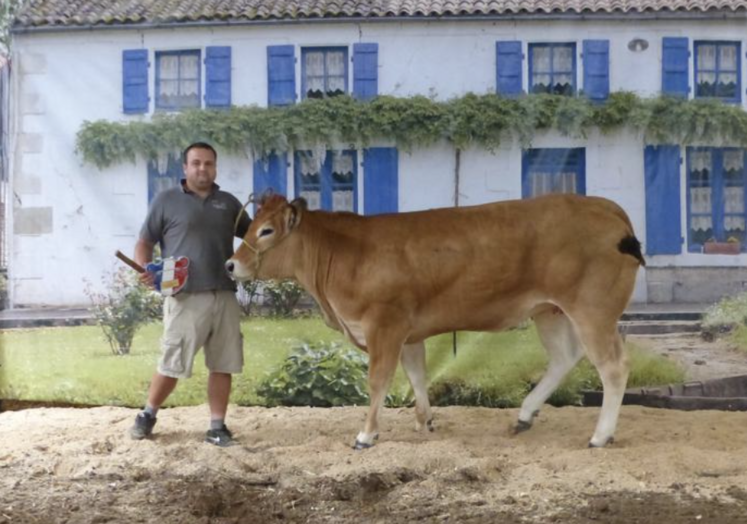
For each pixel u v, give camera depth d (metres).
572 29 7.01
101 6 7.31
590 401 7.16
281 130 7.23
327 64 7.21
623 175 7.02
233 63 7.25
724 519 4.50
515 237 5.79
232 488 5.10
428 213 5.98
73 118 7.29
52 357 7.36
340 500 4.92
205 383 7.34
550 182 7.06
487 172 7.10
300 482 5.21
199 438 6.24
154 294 7.32
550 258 5.75
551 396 7.21
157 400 6.20
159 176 7.30
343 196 7.23
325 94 7.21
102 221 7.31
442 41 7.11
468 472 5.22
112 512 4.72
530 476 5.23
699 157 7.01
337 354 7.31
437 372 7.25
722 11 6.93
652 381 7.10
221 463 5.61
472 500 4.85
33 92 7.29
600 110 7.00
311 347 7.30
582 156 7.03
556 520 4.52
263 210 5.98
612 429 5.81
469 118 7.10
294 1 7.22
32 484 5.23
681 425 6.44
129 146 7.29
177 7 7.29
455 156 7.12
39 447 5.99
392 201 7.18
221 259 6.15
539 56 7.05
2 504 4.84
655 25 6.96
